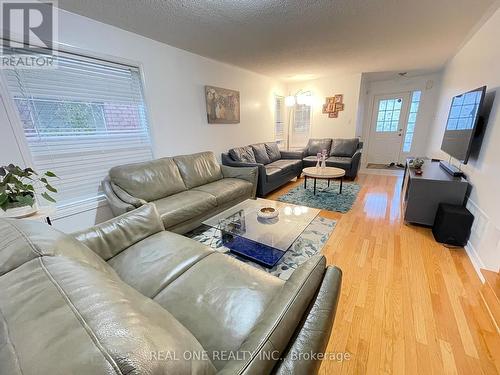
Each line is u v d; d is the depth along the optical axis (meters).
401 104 5.41
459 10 2.02
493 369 1.06
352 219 2.69
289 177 4.15
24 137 1.77
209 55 3.16
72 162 2.09
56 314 0.41
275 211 2.13
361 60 3.58
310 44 2.78
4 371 0.33
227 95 3.71
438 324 1.29
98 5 1.80
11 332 0.39
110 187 2.21
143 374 0.33
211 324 0.87
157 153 2.77
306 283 0.73
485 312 1.35
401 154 5.67
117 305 0.46
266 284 1.06
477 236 1.87
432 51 3.18
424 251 2.01
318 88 5.27
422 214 2.39
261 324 0.60
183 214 2.15
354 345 1.19
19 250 0.67
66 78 1.96
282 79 5.11
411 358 1.12
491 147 1.83
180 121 3.00
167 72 2.75
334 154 4.82
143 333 0.41
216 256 1.30
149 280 1.12
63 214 2.05
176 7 1.85
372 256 1.95
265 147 4.50
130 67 2.40
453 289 1.55
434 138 4.35
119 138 2.42
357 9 1.97
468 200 2.17
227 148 3.91
